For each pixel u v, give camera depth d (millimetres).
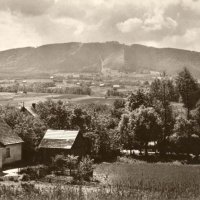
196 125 113062
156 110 116688
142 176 73938
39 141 92188
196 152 104562
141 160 99188
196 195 54219
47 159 87312
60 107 111000
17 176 65312
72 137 88812
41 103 118625
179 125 107625
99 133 100500
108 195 49875
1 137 79938
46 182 61781
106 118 128500
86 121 108438
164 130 111312
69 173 70125
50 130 92562
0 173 69562
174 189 59188
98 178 70125
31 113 117375
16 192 49000
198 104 136500
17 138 83750
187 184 65312
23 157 87375
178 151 107375
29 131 88500
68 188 51875
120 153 106750
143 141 107188
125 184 63688
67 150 86562
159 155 106688
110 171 79625
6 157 80375
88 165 68375
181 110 149000
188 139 105875
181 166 89875
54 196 47188
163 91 128000
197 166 90375
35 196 47375
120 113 149125
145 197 50562
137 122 106250
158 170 82625
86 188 57250
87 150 96312
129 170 81625
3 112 95125
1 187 52000
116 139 105188
